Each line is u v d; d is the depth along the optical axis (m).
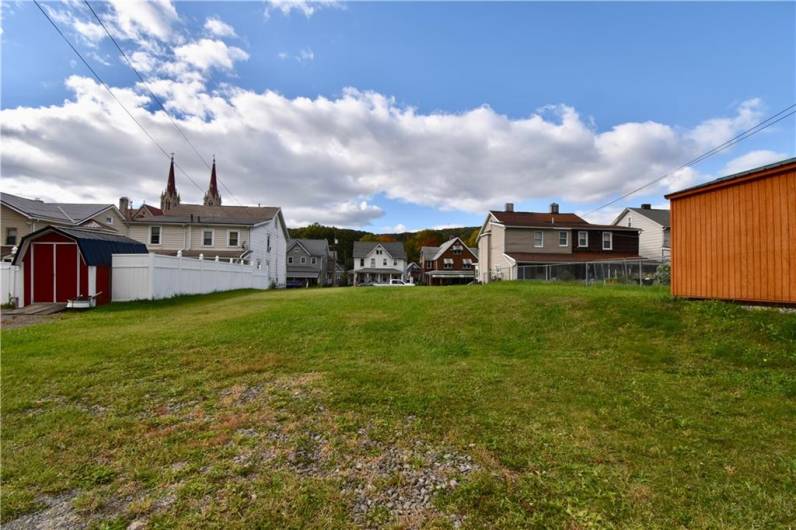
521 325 8.85
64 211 30.64
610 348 7.14
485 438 3.85
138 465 3.41
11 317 11.57
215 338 8.09
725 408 4.54
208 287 19.28
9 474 3.28
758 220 7.79
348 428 4.09
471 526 2.63
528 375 5.80
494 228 34.50
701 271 8.93
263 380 5.61
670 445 3.69
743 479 3.12
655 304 8.91
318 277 54.31
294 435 3.94
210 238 30.50
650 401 4.76
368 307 11.91
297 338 8.15
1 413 4.51
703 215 8.93
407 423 4.20
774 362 5.88
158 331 8.88
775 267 7.47
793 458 3.43
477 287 16.83
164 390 5.24
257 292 20.03
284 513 2.76
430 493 3.00
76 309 12.98
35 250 14.05
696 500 2.86
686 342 6.98
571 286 16.83
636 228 34.25
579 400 4.82
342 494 2.98
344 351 7.23
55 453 3.63
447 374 5.83
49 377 5.70
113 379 5.65
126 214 43.12
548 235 32.16
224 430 4.06
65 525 2.68
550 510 2.77
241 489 3.05
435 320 9.74
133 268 15.03
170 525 2.65
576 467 3.31
